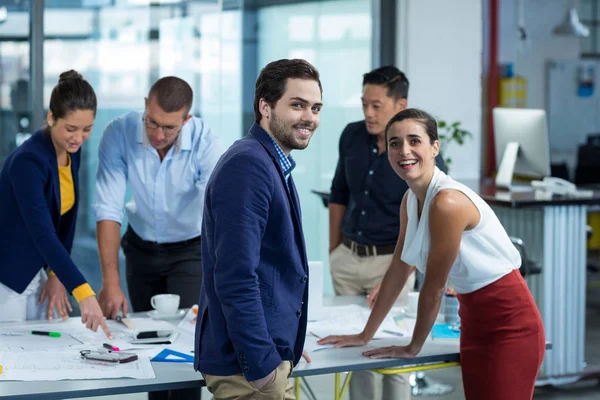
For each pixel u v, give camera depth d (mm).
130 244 3748
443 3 6367
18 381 2473
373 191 3799
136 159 3527
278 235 2398
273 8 5938
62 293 3418
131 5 5508
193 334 3043
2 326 3109
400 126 2820
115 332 3051
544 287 4953
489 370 2836
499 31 10352
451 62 6441
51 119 3076
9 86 5281
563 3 10781
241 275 2293
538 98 10719
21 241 3232
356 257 3875
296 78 2359
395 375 3748
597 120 10914
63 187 3316
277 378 2383
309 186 6273
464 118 6531
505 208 5387
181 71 5707
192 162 3566
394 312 3475
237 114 5914
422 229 2838
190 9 5680
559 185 5375
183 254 3674
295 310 2484
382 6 6246
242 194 2293
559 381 5020
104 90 5492
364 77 3758
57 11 5320
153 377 2533
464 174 6605
